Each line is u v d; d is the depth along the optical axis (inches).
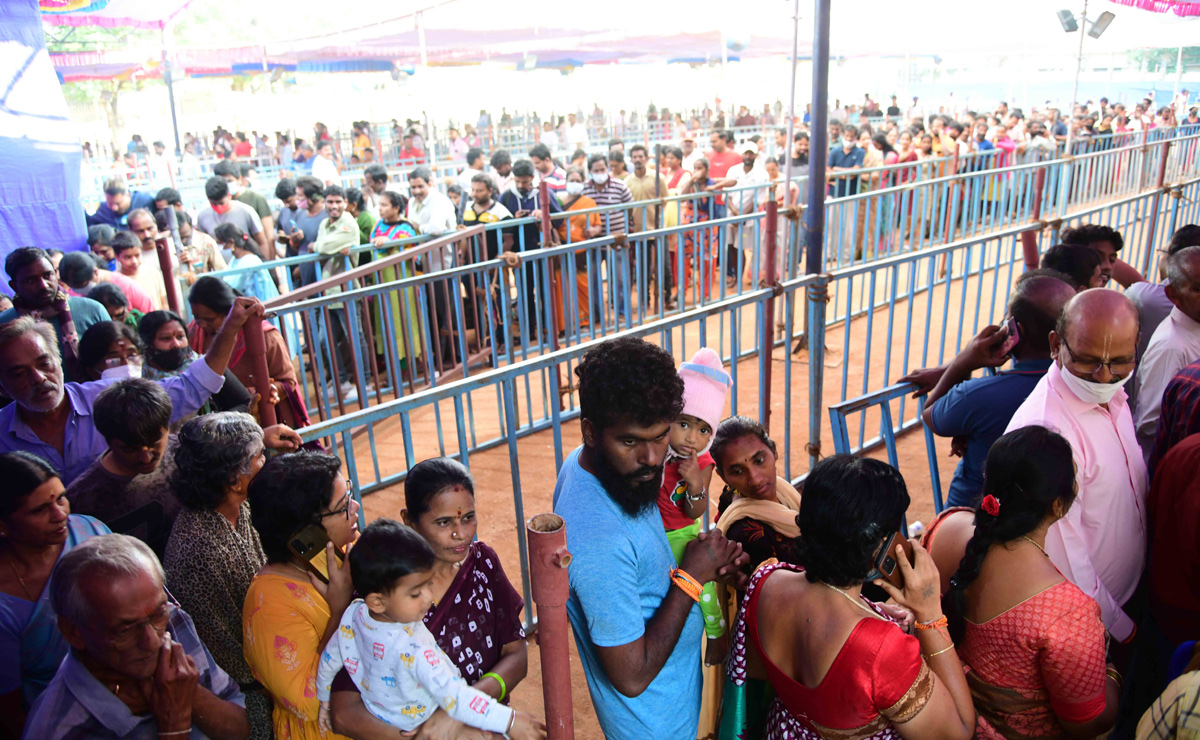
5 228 215.5
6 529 83.7
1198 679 60.4
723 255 312.2
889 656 68.6
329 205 291.4
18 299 163.0
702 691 96.5
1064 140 634.2
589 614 73.5
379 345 302.8
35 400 115.5
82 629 70.0
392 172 640.4
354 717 75.6
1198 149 551.8
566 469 82.0
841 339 323.0
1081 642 75.8
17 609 85.9
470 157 457.4
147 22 547.5
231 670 90.0
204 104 1325.0
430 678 73.3
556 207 337.1
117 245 236.4
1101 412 99.9
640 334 138.9
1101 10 526.0
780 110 1157.1
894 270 197.0
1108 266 174.4
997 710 82.1
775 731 83.7
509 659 88.0
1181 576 94.8
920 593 76.0
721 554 80.1
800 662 74.2
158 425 103.3
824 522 70.7
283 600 79.1
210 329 163.5
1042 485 76.5
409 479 83.7
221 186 340.8
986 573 80.5
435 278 221.0
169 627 81.5
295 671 78.2
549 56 872.3
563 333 327.6
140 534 105.8
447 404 280.1
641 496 73.8
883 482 70.8
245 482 89.0
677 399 71.2
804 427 241.1
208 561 88.7
